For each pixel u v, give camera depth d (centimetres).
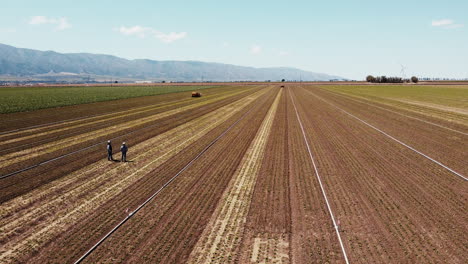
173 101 6400
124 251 1105
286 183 1755
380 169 1980
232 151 2450
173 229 1255
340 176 1858
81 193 1617
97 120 3916
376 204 1472
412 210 1406
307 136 3000
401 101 6238
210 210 1424
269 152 2419
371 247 1126
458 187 1666
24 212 1405
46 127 3422
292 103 6094
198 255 1084
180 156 2306
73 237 1200
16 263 1042
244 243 1159
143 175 1891
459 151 2389
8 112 4425
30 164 2100
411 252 1091
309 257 1073
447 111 4644
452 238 1174
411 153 2350
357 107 5334
